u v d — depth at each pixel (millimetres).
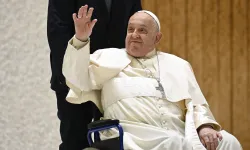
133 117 10555
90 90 11188
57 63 11945
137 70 11328
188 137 10352
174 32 17516
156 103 10867
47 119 17438
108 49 11727
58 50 11914
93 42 12641
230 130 17531
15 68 17703
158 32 11664
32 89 17562
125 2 12875
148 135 10195
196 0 17484
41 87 17484
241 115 17500
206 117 11008
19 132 17688
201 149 10172
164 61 11805
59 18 12102
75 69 10547
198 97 11633
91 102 12430
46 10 17391
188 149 9953
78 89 11039
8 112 17734
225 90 17516
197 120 10984
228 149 10438
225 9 17500
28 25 17578
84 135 12430
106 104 11000
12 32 17703
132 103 10719
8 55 17750
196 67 17531
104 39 12781
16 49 17703
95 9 12539
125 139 9898
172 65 11789
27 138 17609
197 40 17500
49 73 17391
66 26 12125
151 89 11000
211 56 17516
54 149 17328
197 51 17500
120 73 11180
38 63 17516
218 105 17531
